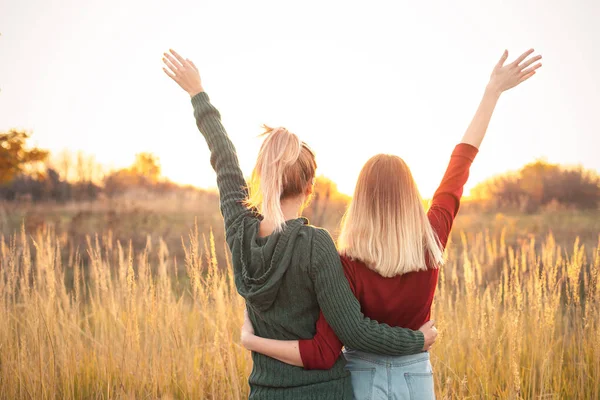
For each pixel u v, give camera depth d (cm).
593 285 314
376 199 170
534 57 200
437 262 172
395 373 170
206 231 866
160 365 328
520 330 313
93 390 330
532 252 371
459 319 372
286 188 169
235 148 198
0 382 323
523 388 303
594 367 313
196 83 210
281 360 162
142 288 367
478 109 201
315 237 162
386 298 169
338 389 163
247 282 164
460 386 294
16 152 1197
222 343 336
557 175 1213
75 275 362
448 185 190
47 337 338
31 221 742
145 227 894
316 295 162
